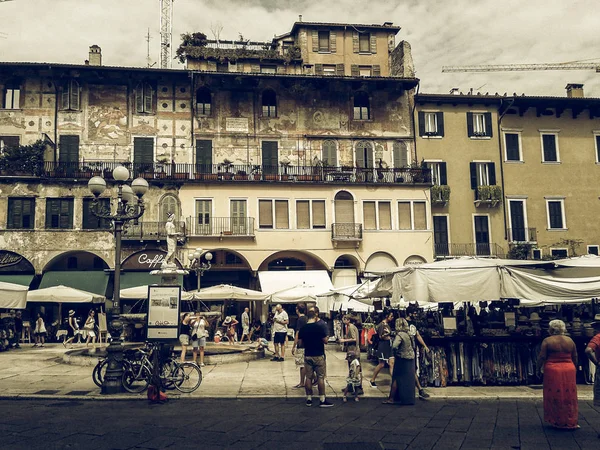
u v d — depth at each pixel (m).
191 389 13.34
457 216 39.34
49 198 34.50
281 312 20.31
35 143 34.88
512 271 13.46
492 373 14.03
